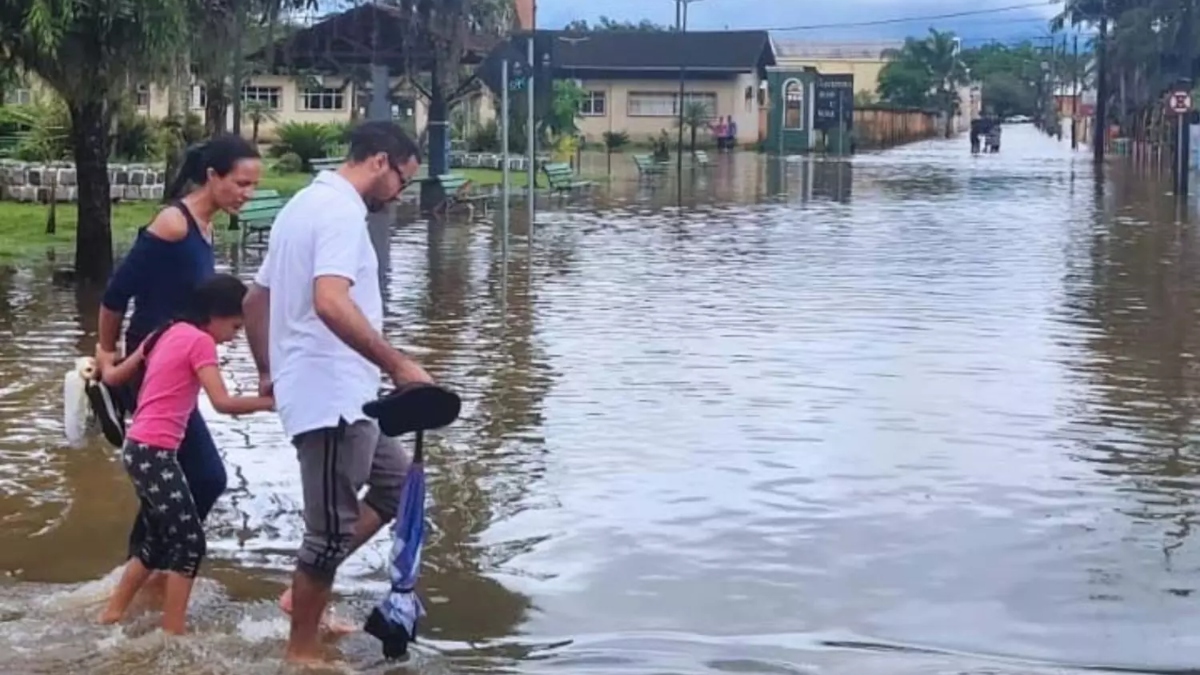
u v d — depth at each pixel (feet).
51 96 103.55
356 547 28.50
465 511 33.86
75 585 30.25
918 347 50.70
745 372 46.06
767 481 35.70
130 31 61.67
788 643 28.22
